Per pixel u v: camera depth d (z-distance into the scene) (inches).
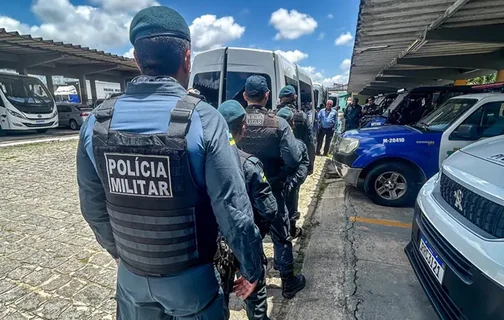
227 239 39.6
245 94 83.0
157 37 37.7
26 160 274.8
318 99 532.4
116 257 49.8
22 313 79.2
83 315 78.7
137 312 45.3
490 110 141.2
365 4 136.9
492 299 48.9
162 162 35.2
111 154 37.4
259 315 67.3
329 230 129.8
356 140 161.5
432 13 148.8
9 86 412.5
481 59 244.7
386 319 77.5
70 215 144.1
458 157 80.7
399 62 262.7
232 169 37.8
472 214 60.4
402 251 111.0
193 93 38.7
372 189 158.7
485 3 131.7
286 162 79.3
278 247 85.0
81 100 652.1
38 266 100.7
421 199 82.7
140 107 37.9
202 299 41.8
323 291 89.0
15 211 149.1
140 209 37.8
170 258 38.9
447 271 60.9
